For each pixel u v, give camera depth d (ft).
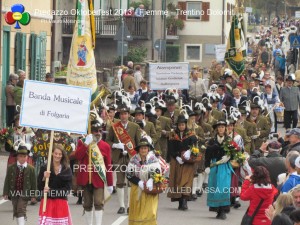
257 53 254.27
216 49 179.73
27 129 78.79
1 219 73.87
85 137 70.74
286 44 315.99
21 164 69.15
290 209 49.80
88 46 76.13
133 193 67.00
